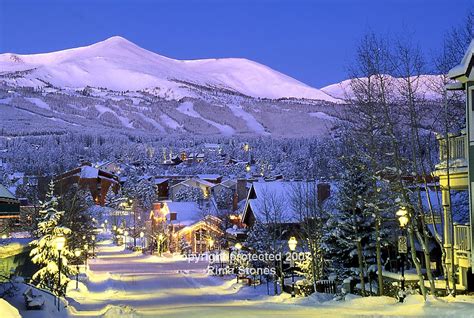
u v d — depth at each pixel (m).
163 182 161.88
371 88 28.84
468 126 23.89
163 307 30.08
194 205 99.25
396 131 31.22
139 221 119.62
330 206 38.78
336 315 21.55
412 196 29.73
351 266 34.53
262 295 39.19
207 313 23.98
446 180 27.62
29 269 39.97
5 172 160.88
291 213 49.72
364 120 29.06
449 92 30.39
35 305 23.75
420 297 24.69
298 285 39.38
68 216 47.03
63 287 36.31
